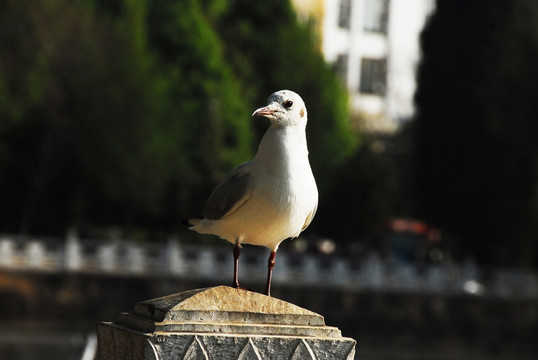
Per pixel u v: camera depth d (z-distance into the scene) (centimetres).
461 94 4516
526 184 4428
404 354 3900
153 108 4112
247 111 4419
